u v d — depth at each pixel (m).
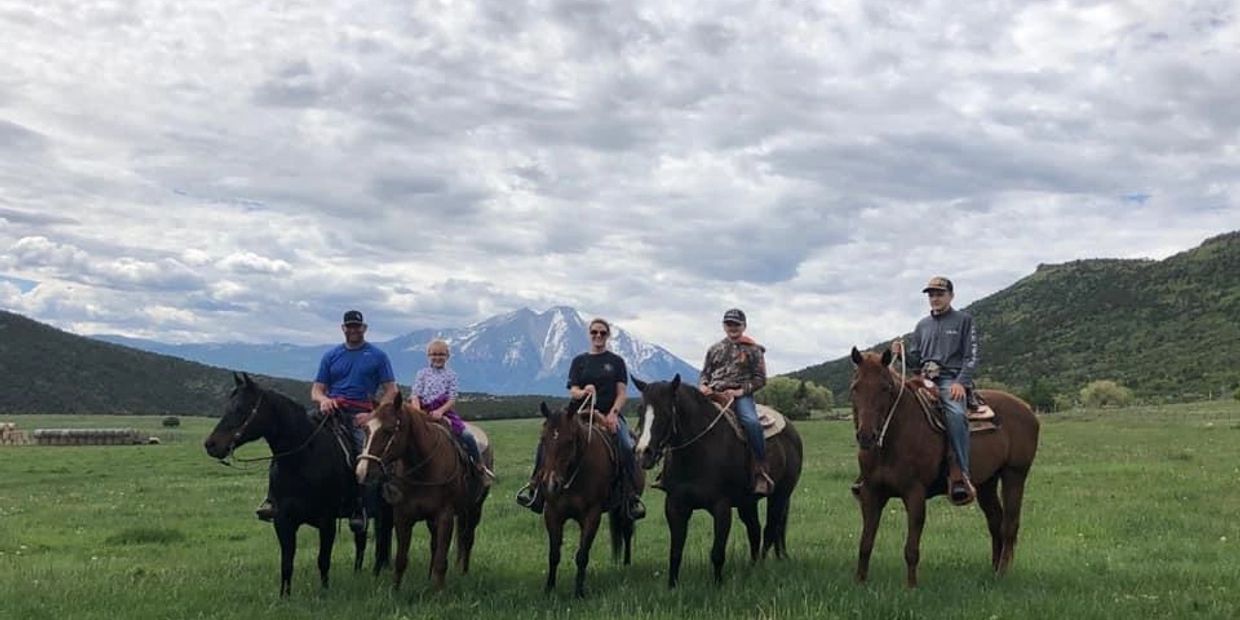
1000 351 145.50
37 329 126.88
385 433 10.24
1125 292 154.88
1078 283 167.38
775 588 9.73
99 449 46.84
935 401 10.52
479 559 13.18
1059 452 31.94
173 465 34.88
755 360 11.72
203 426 82.88
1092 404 90.50
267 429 10.62
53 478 30.16
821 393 81.38
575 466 10.55
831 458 32.31
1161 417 58.91
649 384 10.69
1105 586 9.92
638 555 13.49
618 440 11.47
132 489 25.53
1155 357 123.31
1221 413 60.69
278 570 12.31
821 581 10.08
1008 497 11.65
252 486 25.91
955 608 8.67
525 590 10.52
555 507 10.69
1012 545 11.55
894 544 13.97
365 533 12.41
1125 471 23.81
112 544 15.80
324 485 10.91
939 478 10.55
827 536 14.92
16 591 10.48
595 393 11.85
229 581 11.32
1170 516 16.14
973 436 11.01
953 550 13.20
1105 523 15.53
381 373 12.01
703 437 10.64
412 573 11.94
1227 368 108.62
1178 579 10.27
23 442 53.84
